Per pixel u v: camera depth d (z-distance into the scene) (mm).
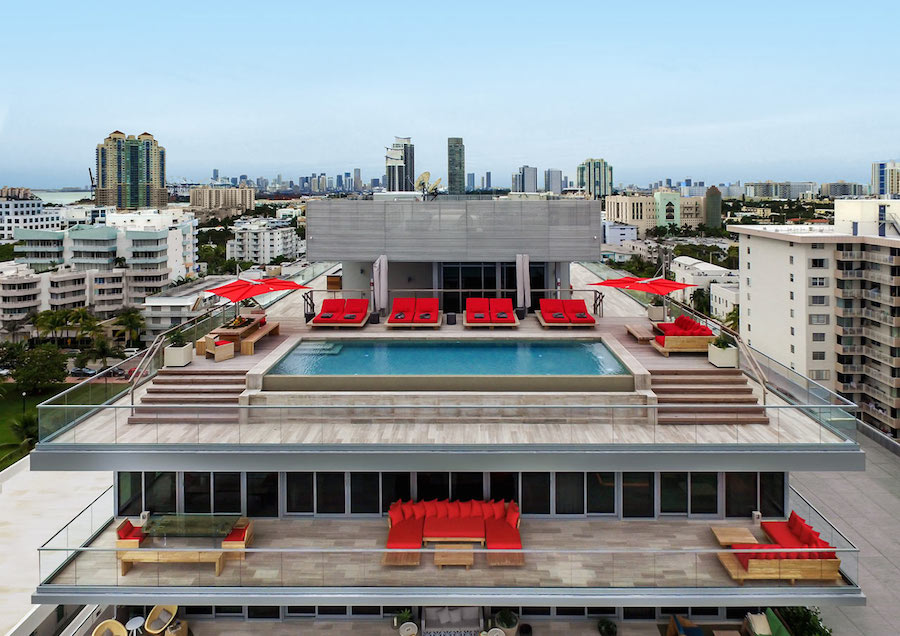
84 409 17234
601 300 29344
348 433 16531
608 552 15102
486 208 30609
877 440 42344
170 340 20734
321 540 16422
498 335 24438
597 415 16875
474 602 14977
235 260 166875
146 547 15633
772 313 69625
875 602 24391
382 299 28500
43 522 37188
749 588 15016
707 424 17047
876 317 60688
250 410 16828
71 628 24891
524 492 17531
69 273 111250
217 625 17500
